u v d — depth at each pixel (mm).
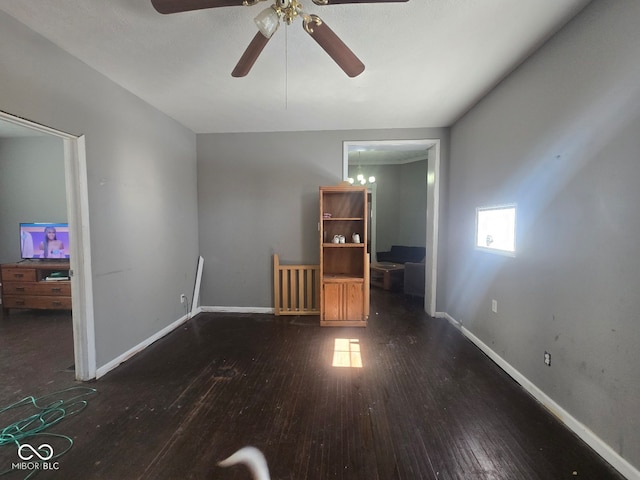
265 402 2035
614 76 1484
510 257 2385
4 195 4184
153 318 3080
